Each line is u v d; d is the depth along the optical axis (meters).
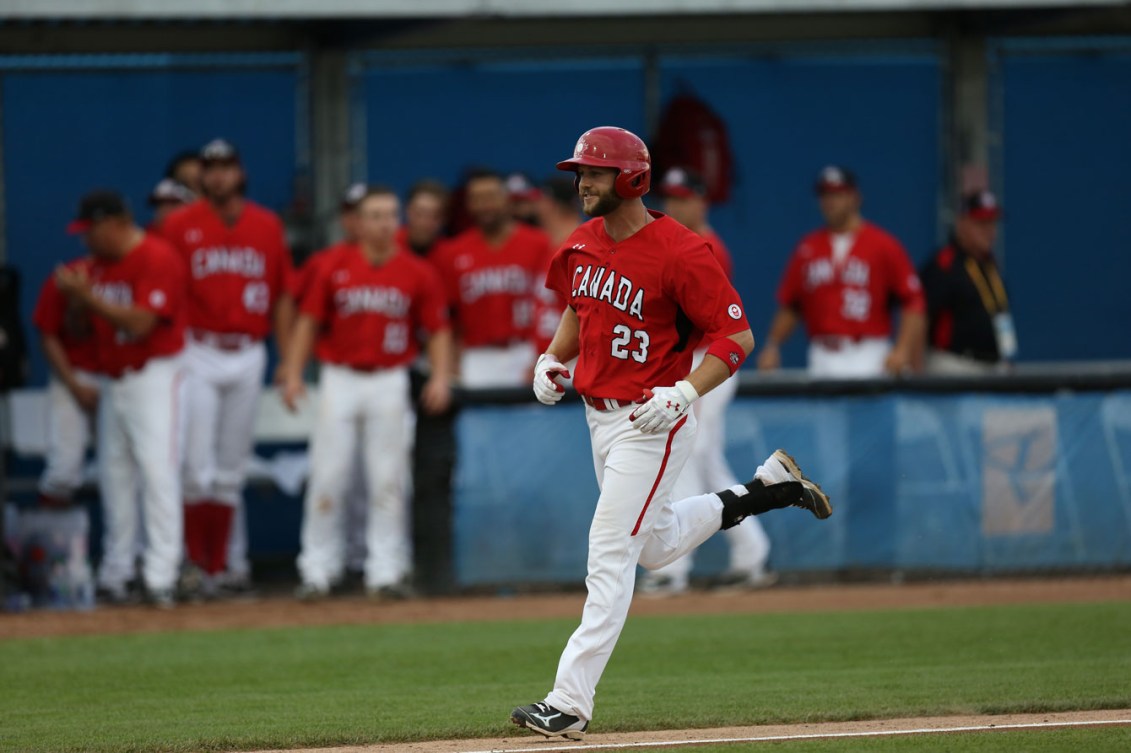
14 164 41.50
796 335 44.22
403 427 34.34
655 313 18.58
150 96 41.91
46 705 22.25
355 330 33.84
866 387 34.84
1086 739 17.97
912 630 28.42
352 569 38.75
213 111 42.12
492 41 43.09
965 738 18.14
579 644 18.44
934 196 44.44
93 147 41.75
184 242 35.00
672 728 19.33
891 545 34.94
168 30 41.62
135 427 33.19
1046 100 44.38
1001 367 38.19
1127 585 34.28
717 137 43.97
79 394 34.94
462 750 18.02
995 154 44.38
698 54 43.78
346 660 26.30
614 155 18.22
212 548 35.78
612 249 18.69
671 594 34.16
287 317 36.62
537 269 37.62
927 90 44.22
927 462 35.00
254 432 36.84
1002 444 35.16
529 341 37.91
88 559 38.12
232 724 20.12
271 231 35.97
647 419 17.97
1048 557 35.28
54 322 34.84
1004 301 38.34
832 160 44.22
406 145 43.03
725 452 34.34
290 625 30.80
